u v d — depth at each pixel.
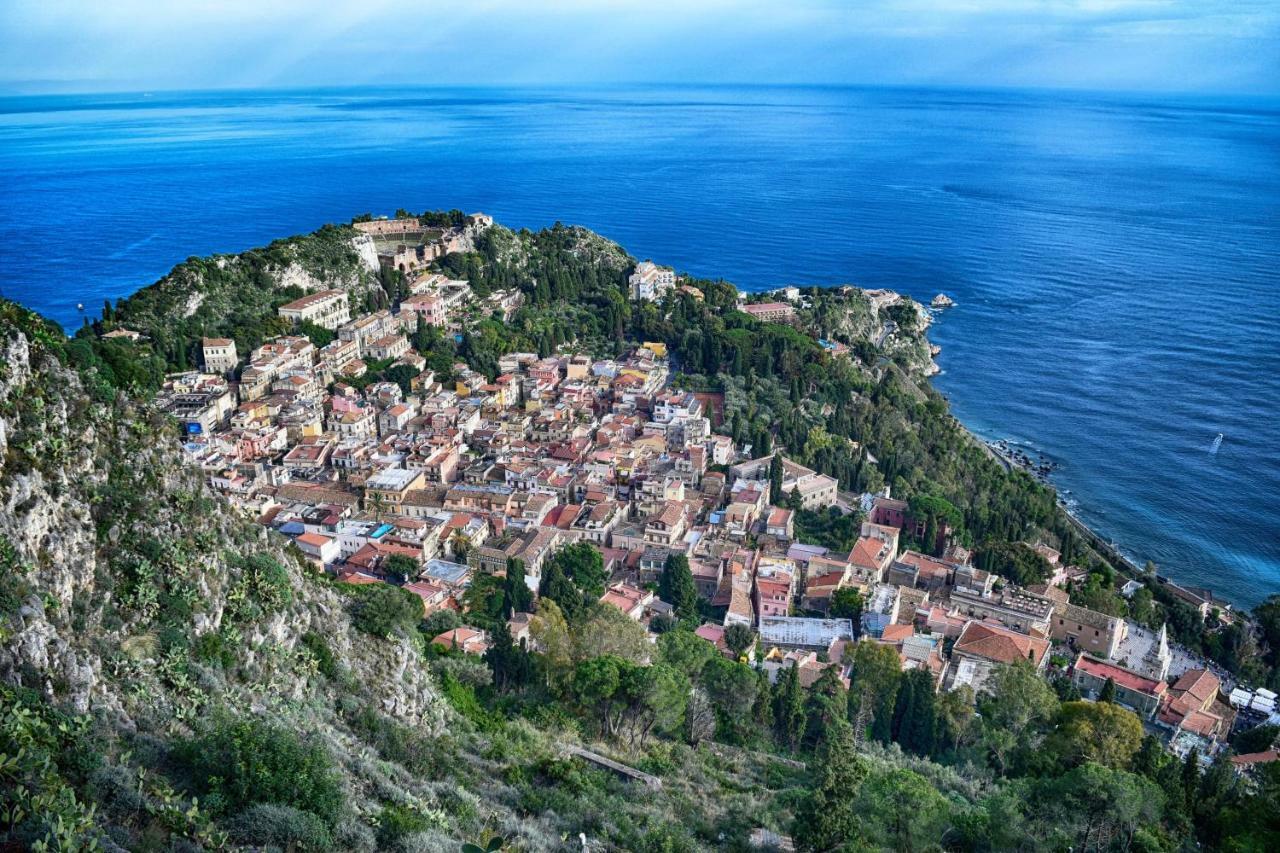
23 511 59.38
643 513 193.00
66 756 48.94
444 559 172.50
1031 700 118.69
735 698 117.38
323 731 70.62
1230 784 101.19
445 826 62.09
